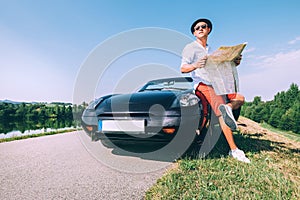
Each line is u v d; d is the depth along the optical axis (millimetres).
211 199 1372
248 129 5137
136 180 1779
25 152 2830
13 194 1517
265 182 1657
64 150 2949
